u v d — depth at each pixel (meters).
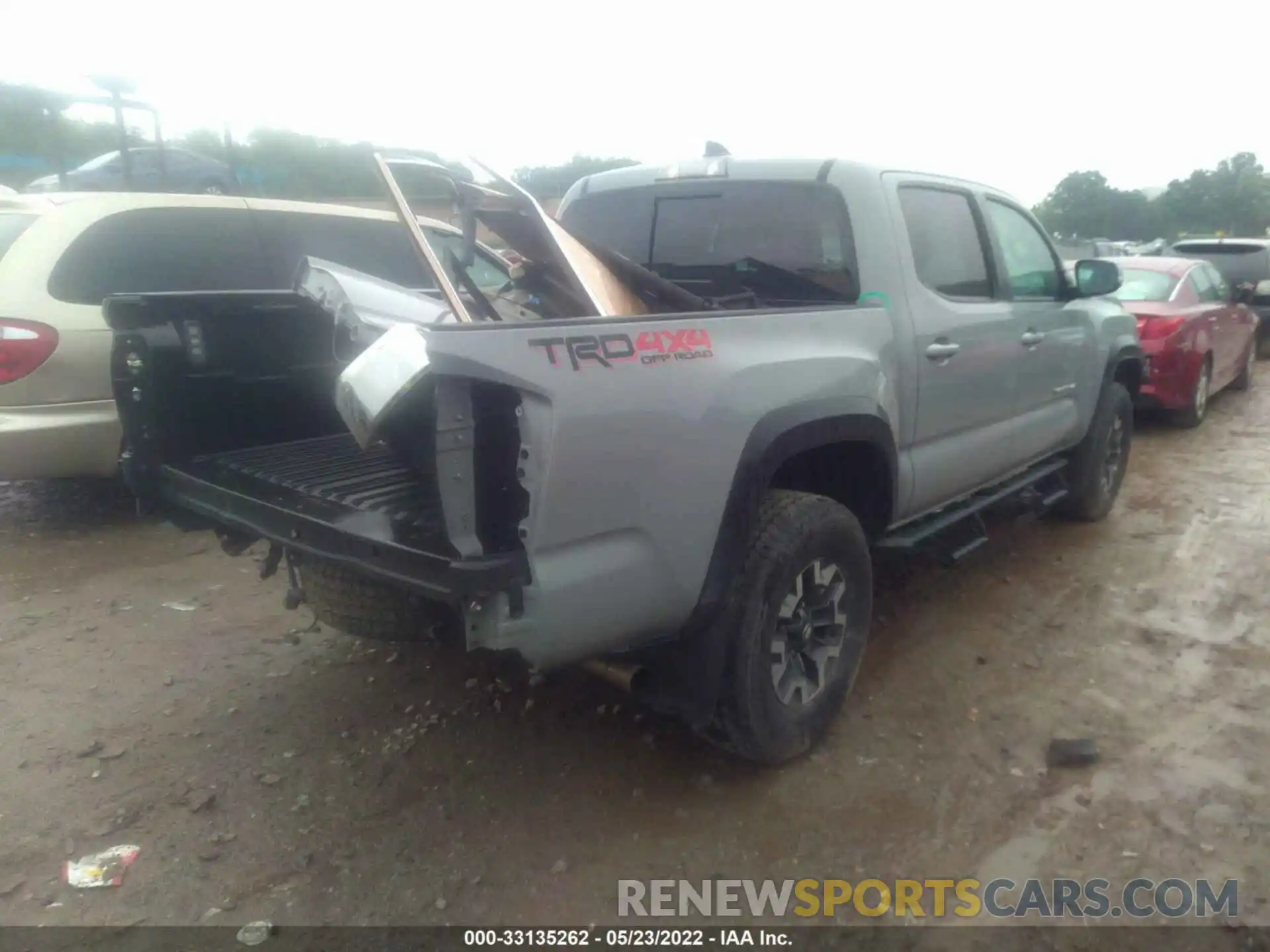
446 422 2.49
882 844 3.14
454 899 2.88
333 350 3.90
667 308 3.81
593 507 2.69
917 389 3.98
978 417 4.52
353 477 3.47
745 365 3.06
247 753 3.61
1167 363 8.80
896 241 3.93
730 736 3.26
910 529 4.26
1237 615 4.89
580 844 3.12
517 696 4.02
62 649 4.43
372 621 3.16
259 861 3.03
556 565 2.65
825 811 3.29
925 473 4.14
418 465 3.12
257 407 3.97
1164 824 3.24
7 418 5.39
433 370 2.43
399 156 3.31
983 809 3.31
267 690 4.07
